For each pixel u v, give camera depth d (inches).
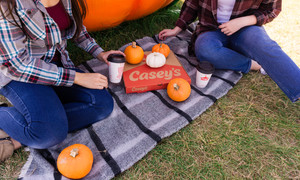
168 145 58.3
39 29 43.6
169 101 70.0
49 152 53.0
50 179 47.7
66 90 57.0
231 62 77.4
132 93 71.6
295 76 60.6
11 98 46.9
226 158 56.4
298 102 73.1
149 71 75.1
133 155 54.1
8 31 38.7
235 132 62.4
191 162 55.1
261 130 64.1
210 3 75.2
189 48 89.3
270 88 78.0
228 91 76.0
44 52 49.3
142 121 63.0
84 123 58.0
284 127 65.2
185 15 88.0
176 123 62.4
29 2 40.5
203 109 67.4
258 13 71.8
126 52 75.4
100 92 57.8
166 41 97.5
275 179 52.8
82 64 80.6
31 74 44.4
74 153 45.4
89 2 75.0
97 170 50.4
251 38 69.4
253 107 70.7
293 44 100.3
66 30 53.6
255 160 56.4
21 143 50.7
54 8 47.7
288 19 120.5
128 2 84.0
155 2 96.1
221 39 78.8
